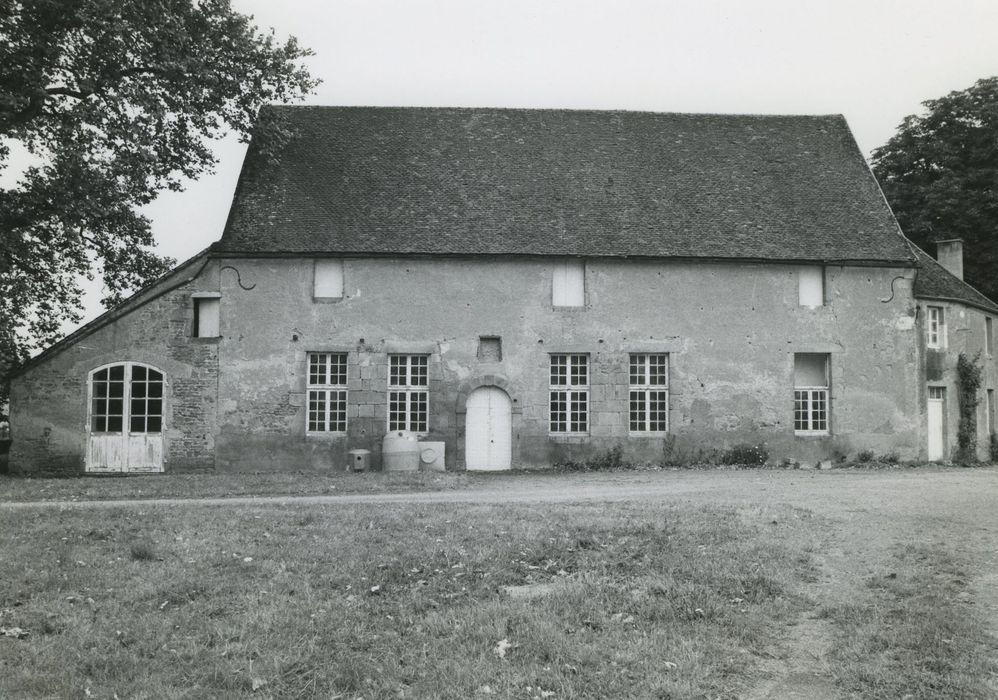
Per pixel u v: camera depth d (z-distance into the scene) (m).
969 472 21.39
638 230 23.72
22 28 18.50
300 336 22.62
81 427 22.09
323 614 7.57
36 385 22.16
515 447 22.77
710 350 23.41
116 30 18.31
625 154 26.09
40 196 20.67
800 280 23.98
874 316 23.97
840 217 24.72
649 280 23.42
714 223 24.14
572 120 27.22
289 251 22.44
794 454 23.39
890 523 11.19
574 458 22.92
